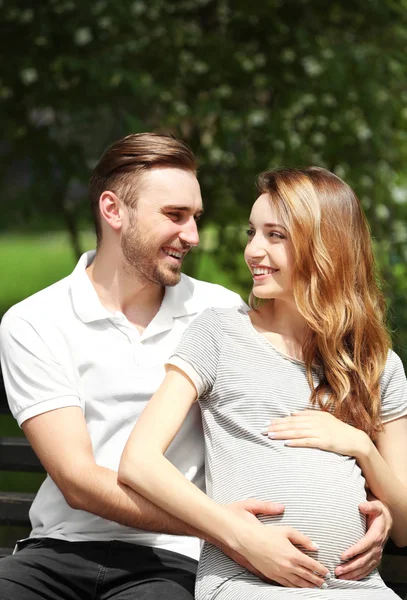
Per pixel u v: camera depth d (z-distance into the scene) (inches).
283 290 98.0
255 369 96.3
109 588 96.1
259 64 248.1
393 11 258.4
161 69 242.4
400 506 95.0
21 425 97.7
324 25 257.3
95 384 98.9
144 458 90.6
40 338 98.6
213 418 95.4
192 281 108.3
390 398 99.2
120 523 92.4
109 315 99.9
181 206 100.0
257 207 99.0
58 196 253.6
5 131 247.0
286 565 86.1
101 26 239.5
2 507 115.3
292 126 246.7
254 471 91.3
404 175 259.6
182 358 95.1
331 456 92.4
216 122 238.8
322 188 97.7
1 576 94.6
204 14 255.3
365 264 100.2
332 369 96.3
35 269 519.2
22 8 241.0
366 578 91.4
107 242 102.7
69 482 92.9
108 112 245.0
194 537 100.1
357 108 246.5
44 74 239.0
